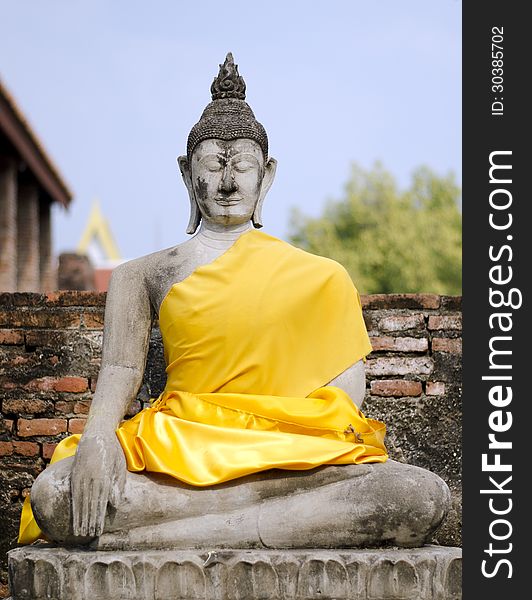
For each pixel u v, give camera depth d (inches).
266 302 201.8
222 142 215.0
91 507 182.9
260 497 186.5
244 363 199.2
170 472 185.2
